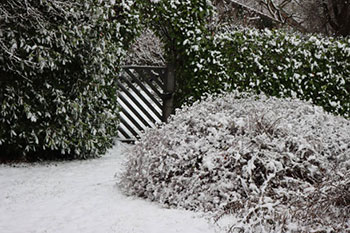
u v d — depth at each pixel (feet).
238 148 13.38
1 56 18.57
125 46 25.02
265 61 25.95
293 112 17.26
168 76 26.91
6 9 19.16
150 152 14.37
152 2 25.03
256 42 25.80
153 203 13.75
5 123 19.39
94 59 20.45
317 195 11.07
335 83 26.48
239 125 14.34
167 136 14.71
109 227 11.44
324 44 26.43
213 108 16.84
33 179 17.57
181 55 26.30
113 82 23.68
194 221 11.69
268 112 15.26
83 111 21.06
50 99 19.92
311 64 26.13
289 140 13.73
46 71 19.83
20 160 20.72
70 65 20.58
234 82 25.88
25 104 18.83
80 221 12.17
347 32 50.31
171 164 13.78
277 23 48.78
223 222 11.51
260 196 11.97
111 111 23.29
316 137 14.61
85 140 20.86
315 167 13.14
